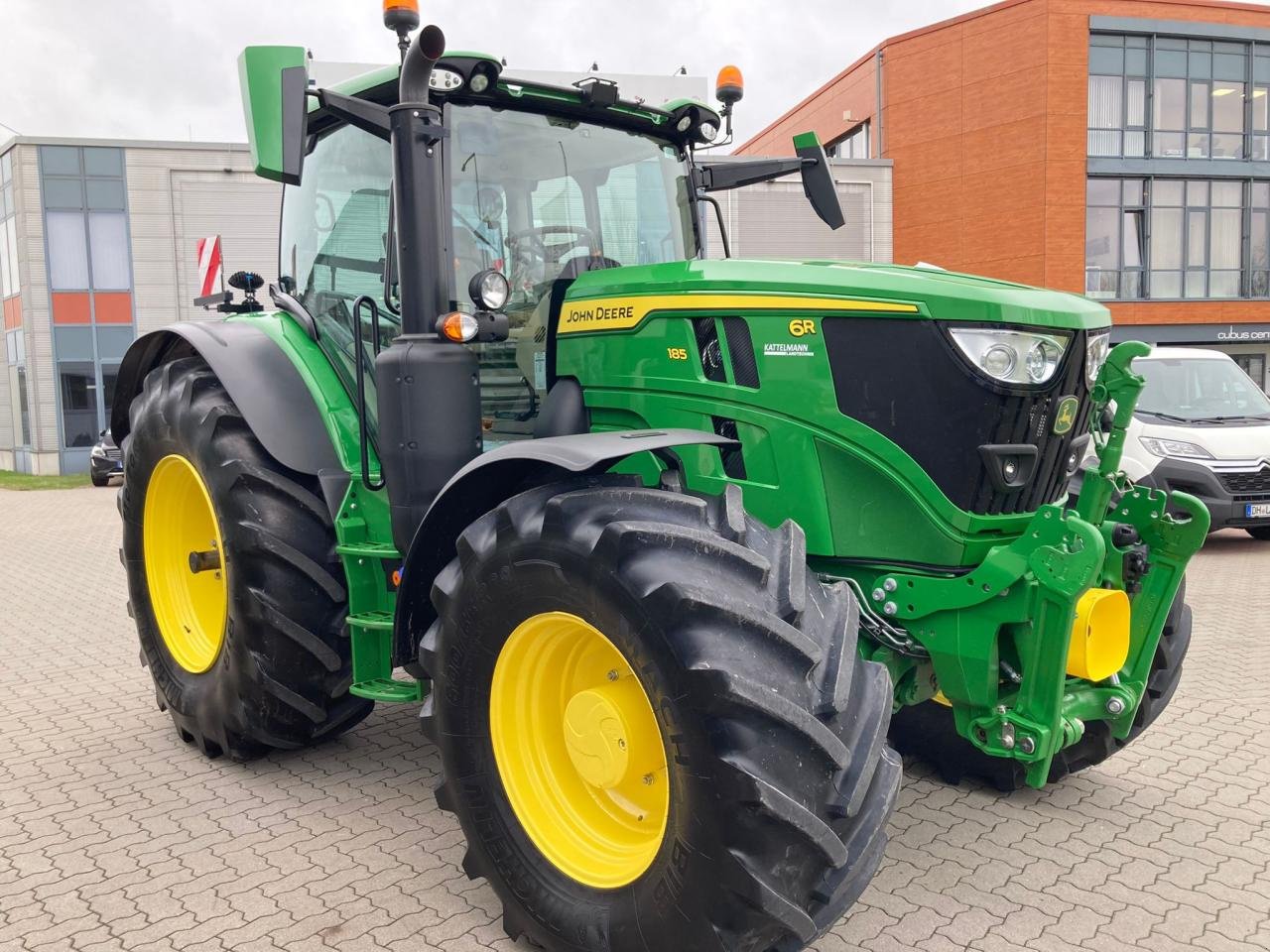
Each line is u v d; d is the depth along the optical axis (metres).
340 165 3.75
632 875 2.37
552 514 2.40
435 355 2.98
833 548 2.82
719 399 2.93
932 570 2.74
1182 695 4.67
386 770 3.82
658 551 2.27
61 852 3.14
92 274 22.77
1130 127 25.88
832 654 2.29
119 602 7.25
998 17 25.06
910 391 2.69
